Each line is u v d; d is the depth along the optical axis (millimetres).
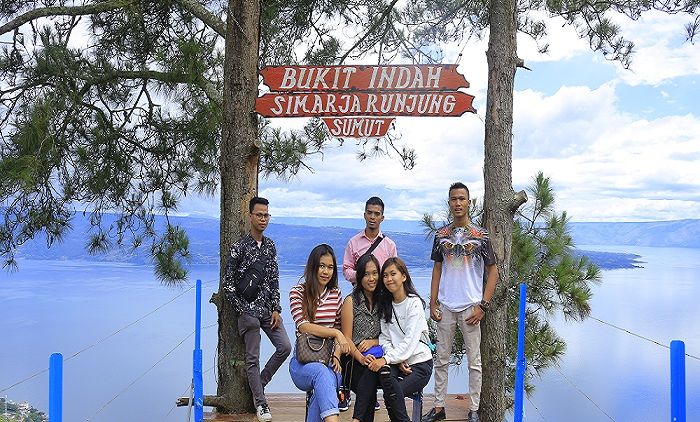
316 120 8719
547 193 7980
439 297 5320
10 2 8023
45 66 7258
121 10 7738
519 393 4793
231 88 5609
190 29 8219
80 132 7922
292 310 4617
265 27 8500
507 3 5574
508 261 5484
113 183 8312
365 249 5520
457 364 7793
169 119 8383
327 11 8930
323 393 4270
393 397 4312
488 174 5559
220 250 5633
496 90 5559
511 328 7711
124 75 7738
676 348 3127
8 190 6523
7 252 7676
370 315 4559
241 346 5488
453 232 5266
